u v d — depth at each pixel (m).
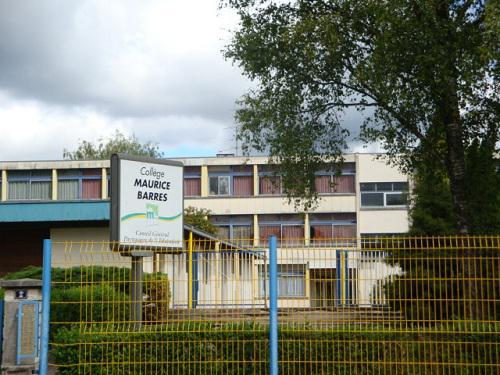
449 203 22.70
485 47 13.28
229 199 51.31
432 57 13.79
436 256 10.16
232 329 10.45
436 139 15.96
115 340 10.45
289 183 18.36
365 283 10.37
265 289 10.73
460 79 14.05
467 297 10.02
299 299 10.52
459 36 14.05
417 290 10.16
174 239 12.98
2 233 20.77
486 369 9.87
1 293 14.26
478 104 14.83
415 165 17.12
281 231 50.84
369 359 10.16
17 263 20.56
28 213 20.02
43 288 10.45
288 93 17.05
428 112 15.19
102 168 50.97
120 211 12.29
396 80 14.48
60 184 50.97
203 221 42.28
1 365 11.23
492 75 14.14
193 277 11.63
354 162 50.25
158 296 11.17
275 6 17.05
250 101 17.67
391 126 16.88
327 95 17.23
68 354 10.42
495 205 16.19
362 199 50.09
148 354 10.45
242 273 11.18
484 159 15.75
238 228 51.12
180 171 13.24
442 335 10.01
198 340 10.44
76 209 20.06
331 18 15.20
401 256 10.24
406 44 14.05
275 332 10.09
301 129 17.73
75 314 11.14
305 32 15.46
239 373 10.34
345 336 10.22
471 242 13.74
